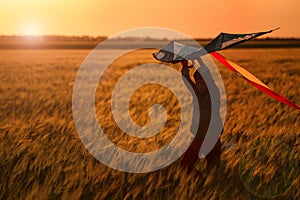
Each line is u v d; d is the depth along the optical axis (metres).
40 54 52.53
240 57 39.53
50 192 5.26
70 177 5.46
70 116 9.85
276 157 6.23
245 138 7.65
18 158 6.20
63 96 14.04
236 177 5.70
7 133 7.66
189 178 5.50
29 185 5.50
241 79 19.38
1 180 5.70
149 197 5.21
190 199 5.12
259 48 61.56
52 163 5.91
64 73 25.97
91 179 5.48
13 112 10.90
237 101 12.41
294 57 39.34
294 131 7.88
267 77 20.31
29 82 19.92
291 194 5.30
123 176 5.66
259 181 5.62
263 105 11.78
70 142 6.82
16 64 34.56
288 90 14.70
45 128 8.02
